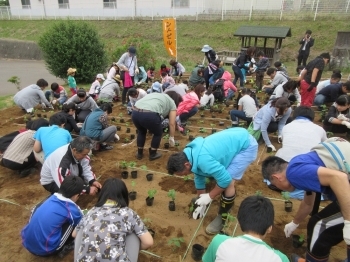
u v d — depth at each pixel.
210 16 27.86
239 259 2.01
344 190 2.41
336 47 14.86
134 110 5.52
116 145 6.85
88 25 14.27
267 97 9.77
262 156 6.09
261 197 2.32
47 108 9.66
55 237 3.40
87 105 7.43
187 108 7.34
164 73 10.70
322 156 2.65
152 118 5.42
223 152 3.56
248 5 27.27
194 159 3.42
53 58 14.00
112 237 2.61
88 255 2.56
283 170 2.87
